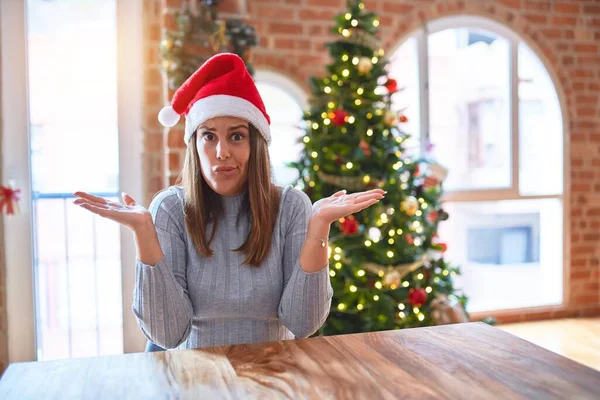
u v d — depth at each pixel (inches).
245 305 53.2
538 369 36.9
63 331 131.8
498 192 160.7
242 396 33.2
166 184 116.9
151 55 122.3
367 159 113.0
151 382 35.6
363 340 43.9
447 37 156.4
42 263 128.8
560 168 165.2
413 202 110.5
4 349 118.8
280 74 140.3
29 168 119.9
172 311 48.7
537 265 167.3
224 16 122.1
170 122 57.1
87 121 124.4
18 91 118.3
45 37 121.0
